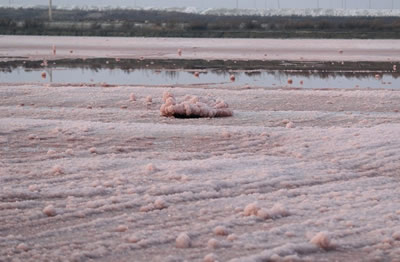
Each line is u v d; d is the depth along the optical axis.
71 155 11.27
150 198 8.32
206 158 11.23
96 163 10.32
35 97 19.62
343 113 16.98
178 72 32.75
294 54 48.69
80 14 154.38
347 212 7.84
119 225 7.22
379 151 11.38
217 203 8.20
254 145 12.22
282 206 7.75
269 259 6.17
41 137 12.73
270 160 10.83
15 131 13.27
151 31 93.44
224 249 6.49
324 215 7.72
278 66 37.34
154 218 7.56
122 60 41.62
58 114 16.28
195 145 12.22
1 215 7.62
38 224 7.35
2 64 37.59
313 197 8.61
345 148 11.66
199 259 6.18
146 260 6.21
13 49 52.34
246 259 6.09
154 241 6.72
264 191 8.95
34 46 56.91
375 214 7.78
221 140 12.65
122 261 6.20
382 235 6.96
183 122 15.17
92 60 41.56
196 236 6.91
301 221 7.46
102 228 7.20
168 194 8.66
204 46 58.12
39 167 10.15
